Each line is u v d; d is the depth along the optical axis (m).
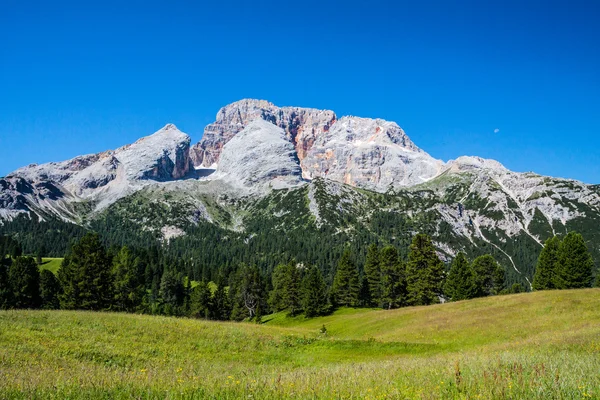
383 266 96.12
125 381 16.25
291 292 103.50
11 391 13.95
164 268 157.00
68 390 14.29
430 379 16.45
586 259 84.31
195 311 108.62
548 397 12.58
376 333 56.25
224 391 14.46
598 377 15.22
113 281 85.38
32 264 98.94
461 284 91.06
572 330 38.84
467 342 43.00
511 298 58.75
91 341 34.12
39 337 33.31
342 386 15.24
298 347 40.47
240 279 131.75
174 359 31.73
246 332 43.56
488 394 12.75
